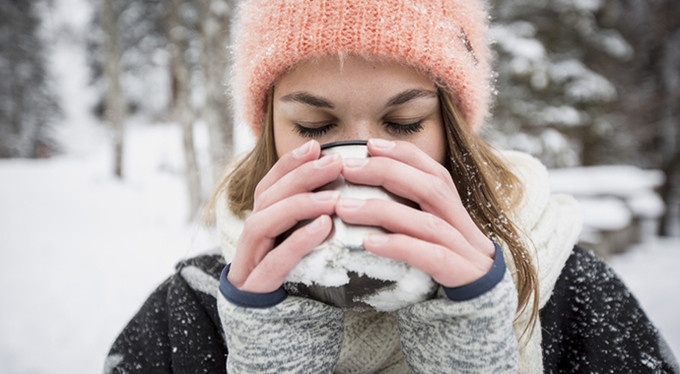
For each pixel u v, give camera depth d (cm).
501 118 1105
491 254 80
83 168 1950
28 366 479
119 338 127
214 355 119
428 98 100
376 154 79
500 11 1143
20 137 3366
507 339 77
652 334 113
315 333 85
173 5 1059
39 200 1359
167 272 738
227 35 855
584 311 117
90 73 3706
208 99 862
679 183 1225
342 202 72
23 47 3372
